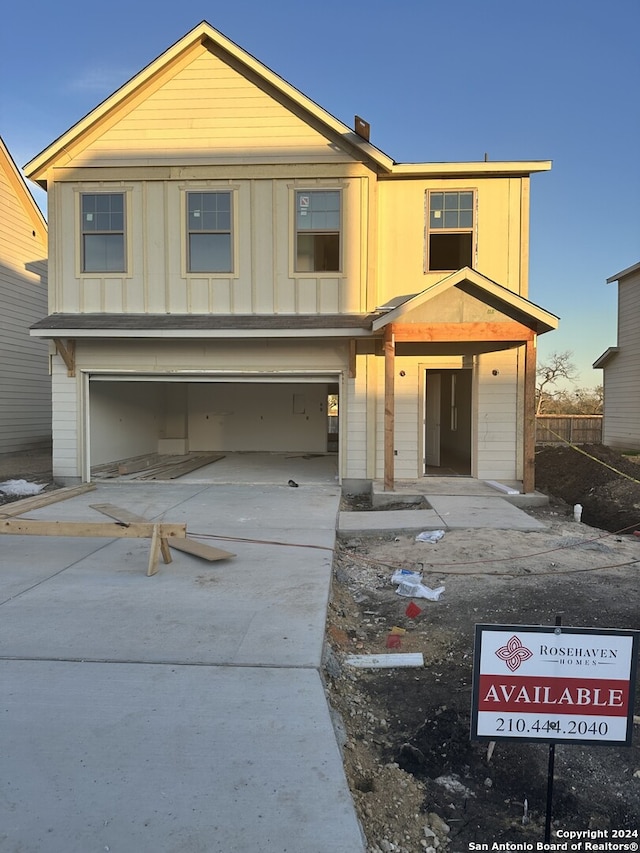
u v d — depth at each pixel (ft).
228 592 16.39
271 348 36.40
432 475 37.83
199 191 35.86
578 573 19.34
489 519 26.81
